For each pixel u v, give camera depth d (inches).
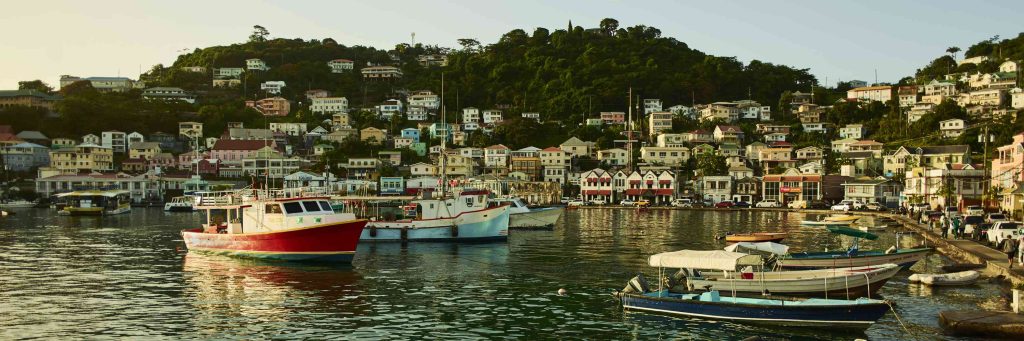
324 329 1330.0
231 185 6879.9
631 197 6427.2
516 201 3649.1
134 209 5920.3
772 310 1327.5
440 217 2945.4
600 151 7608.3
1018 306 1312.7
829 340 1237.7
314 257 2172.7
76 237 3169.3
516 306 1534.2
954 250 2292.1
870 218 4311.0
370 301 1588.3
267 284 1807.3
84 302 1576.0
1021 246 1782.7
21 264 2204.7
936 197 4500.5
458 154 7303.2
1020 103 7741.1
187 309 1503.4
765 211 5462.6
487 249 2642.7
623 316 1432.1
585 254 2458.2
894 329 1288.1
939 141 6737.2
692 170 7150.6
